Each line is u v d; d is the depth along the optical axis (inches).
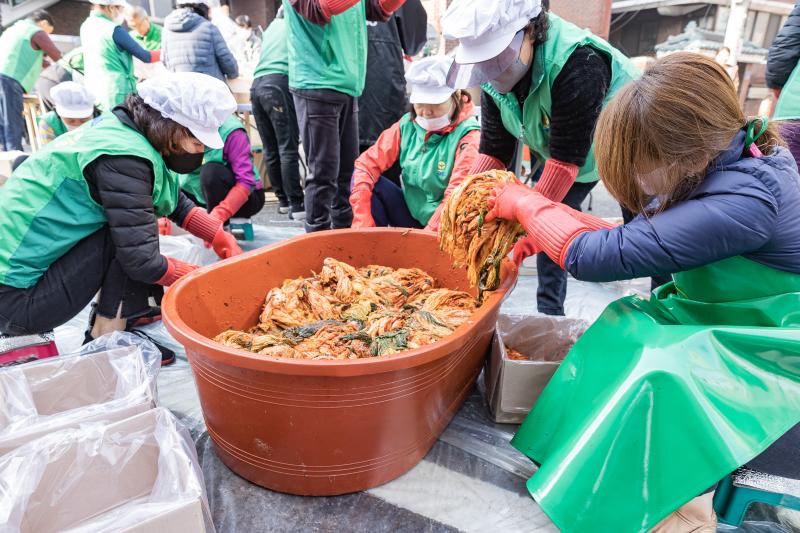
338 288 76.6
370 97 139.9
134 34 213.0
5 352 71.7
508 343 80.1
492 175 64.4
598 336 54.4
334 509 55.1
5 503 40.3
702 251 43.8
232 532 52.0
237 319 73.5
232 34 253.0
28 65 203.5
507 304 113.3
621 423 45.4
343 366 47.1
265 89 152.2
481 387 80.0
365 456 54.7
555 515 47.0
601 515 45.4
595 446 46.2
